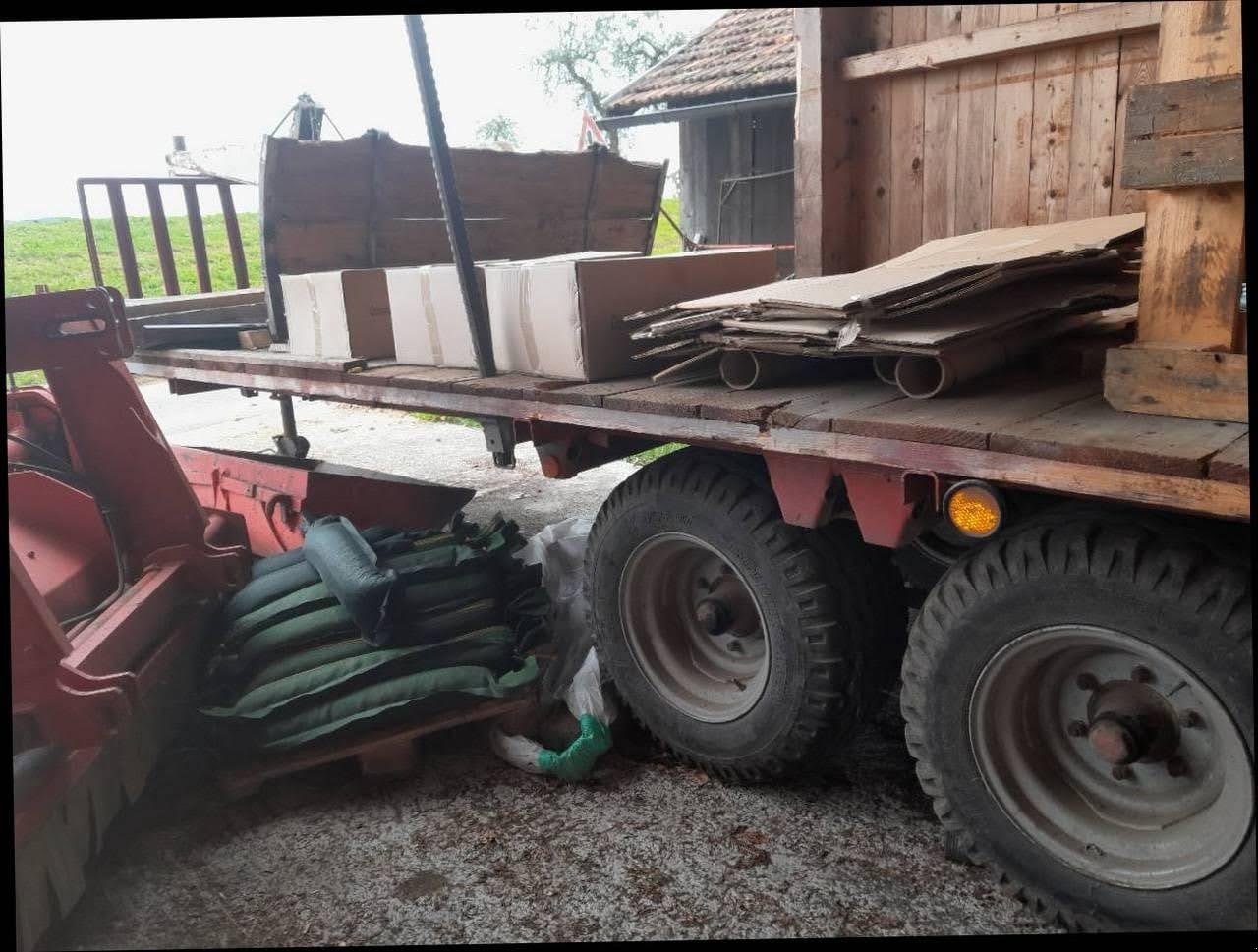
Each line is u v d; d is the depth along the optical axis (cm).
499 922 237
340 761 318
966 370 229
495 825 277
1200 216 192
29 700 230
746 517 262
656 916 236
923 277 239
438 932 235
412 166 436
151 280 1416
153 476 328
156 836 281
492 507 602
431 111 298
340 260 436
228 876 261
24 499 316
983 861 234
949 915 231
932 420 210
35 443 381
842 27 354
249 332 452
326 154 405
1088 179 311
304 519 394
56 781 230
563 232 527
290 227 412
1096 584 197
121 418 321
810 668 258
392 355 388
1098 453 179
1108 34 294
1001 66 324
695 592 303
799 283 277
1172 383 197
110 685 248
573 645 355
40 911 227
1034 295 254
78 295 308
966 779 229
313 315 392
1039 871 222
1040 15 306
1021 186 327
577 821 277
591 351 295
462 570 334
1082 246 259
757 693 275
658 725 301
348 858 266
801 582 255
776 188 1024
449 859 263
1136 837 212
